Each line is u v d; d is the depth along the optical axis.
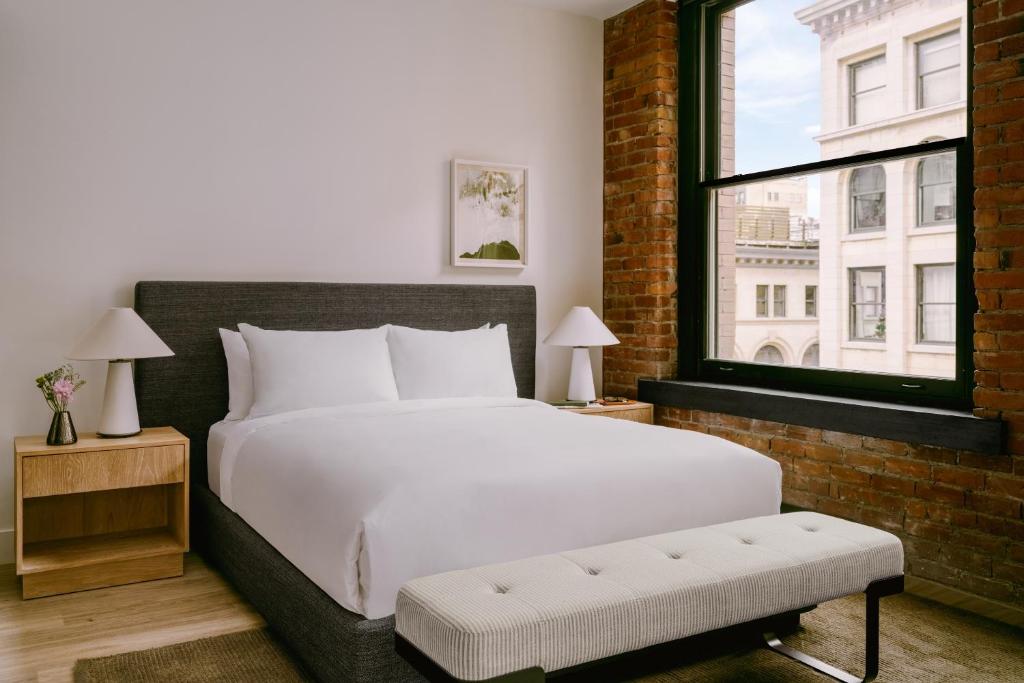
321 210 4.24
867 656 2.32
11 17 3.51
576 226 5.09
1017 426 2.97
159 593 3.17
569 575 1.99
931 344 3.55
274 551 2.76
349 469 2.49
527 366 4.79
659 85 4.74
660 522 2.64
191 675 2.45
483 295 4.61
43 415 3.64
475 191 4.68
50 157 3.61
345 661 2.15
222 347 3.88
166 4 3.83
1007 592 3.02
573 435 3.02
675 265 4.84
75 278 3.68
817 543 2.28
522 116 4.86
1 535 3.52
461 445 2.76
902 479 3.44
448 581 1.95
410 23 4.47
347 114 4.30
